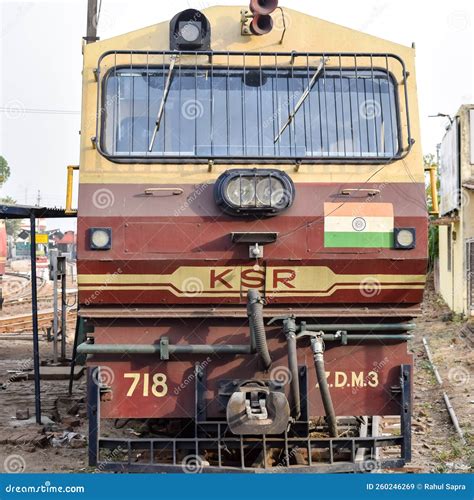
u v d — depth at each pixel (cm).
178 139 729
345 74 754
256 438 682
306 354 716
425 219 716
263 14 738
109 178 702
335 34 766
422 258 710
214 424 691
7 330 2195
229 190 680
